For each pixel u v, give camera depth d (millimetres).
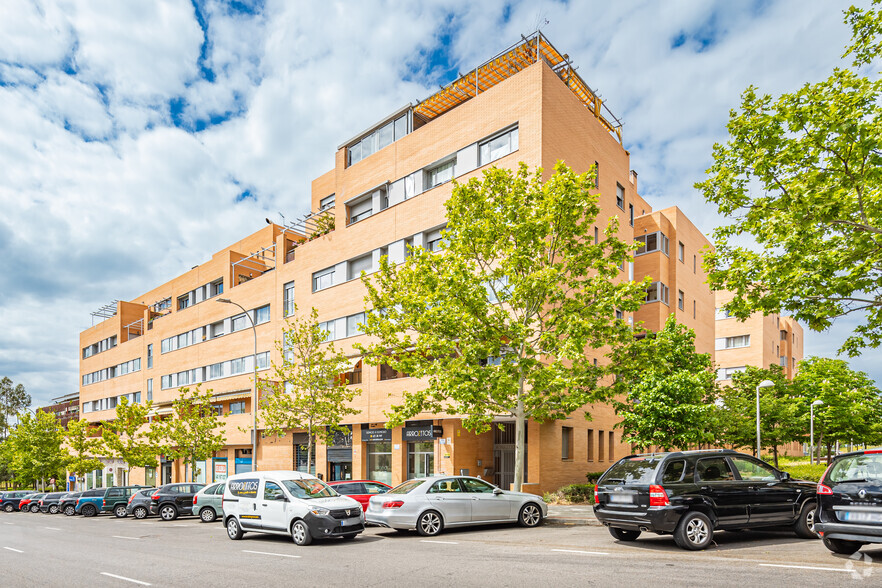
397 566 9969
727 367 56281
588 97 33094
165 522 23984
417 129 30953
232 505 15711
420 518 13969
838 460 9375
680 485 10430
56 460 54125
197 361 46688
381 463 30469
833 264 11633
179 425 35250
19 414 54438
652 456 10953
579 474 26953
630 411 25391
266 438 37531
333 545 13438
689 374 24891
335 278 34562
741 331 55750
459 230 17547
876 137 10781
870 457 9047
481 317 17219
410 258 18609
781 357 68000
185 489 25656
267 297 40062
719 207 13383
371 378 30562
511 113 26656
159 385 51688
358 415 30984
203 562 11539
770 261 12633
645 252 36062
